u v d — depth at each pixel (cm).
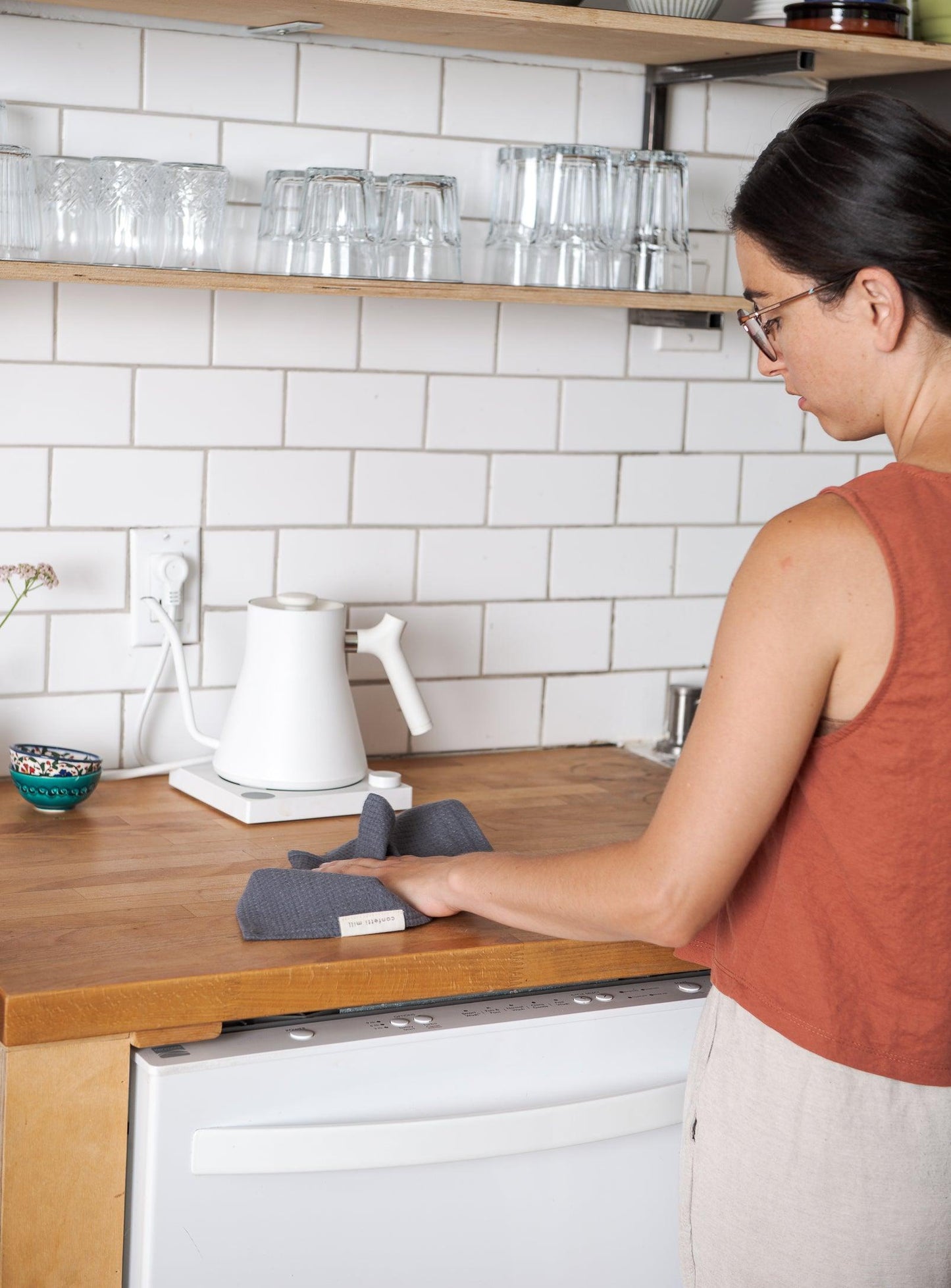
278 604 169
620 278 183
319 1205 123
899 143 94
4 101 164
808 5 176
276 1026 126
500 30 168
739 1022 107
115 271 148
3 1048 115
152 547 178
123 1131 118
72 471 173
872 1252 101
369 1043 124
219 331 177
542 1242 132
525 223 179
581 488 201
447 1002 134
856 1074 100
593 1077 134
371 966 124
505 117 188
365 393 186
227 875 145
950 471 95
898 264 93
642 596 208
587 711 207
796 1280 104
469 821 149
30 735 176
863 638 93
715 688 97
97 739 180
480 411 193
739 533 213
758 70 178
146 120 171
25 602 173
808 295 98
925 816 94
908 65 185
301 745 166
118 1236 120
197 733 178
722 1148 106
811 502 96
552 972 132
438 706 197
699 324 197
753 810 96
